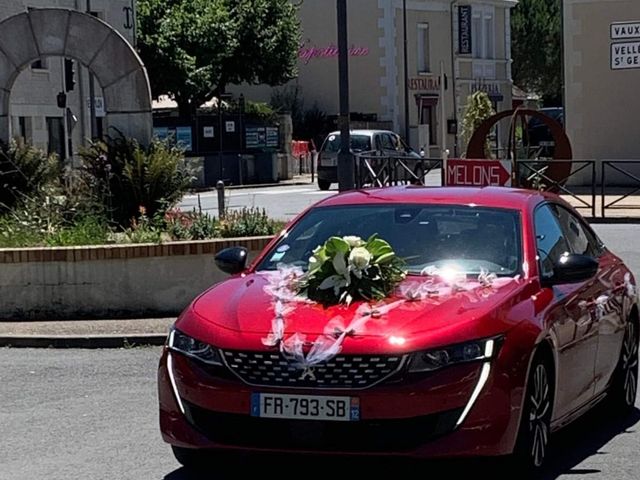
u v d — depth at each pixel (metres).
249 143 45.56
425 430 6.99
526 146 29.27
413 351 7.00
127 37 44.09
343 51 19.55
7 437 9.02
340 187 19.80
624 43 23.58
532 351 7.35
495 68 63.09
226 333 7.31
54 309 13.34
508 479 7.41
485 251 8.22
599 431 9.05
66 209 15.18
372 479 7.74
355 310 7.36
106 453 8.53
